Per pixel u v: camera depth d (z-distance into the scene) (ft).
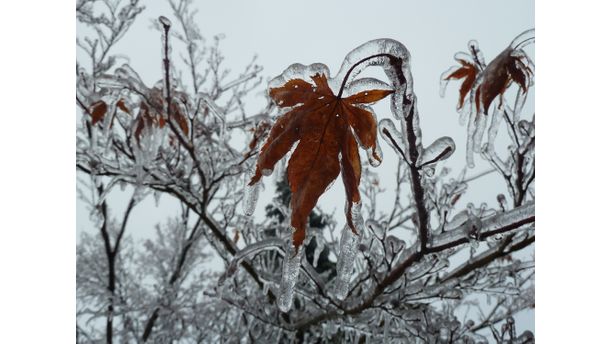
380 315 1.25
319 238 1.17
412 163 0.94
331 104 0.92
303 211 0.92
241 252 1.14
